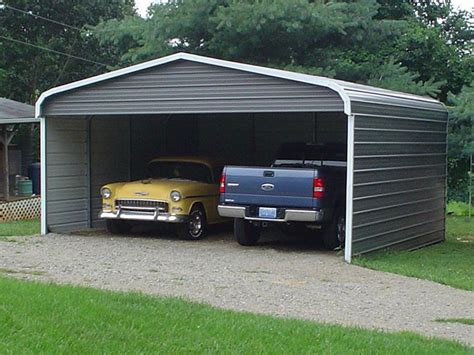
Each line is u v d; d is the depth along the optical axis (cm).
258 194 1461
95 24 3862
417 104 1655
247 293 1034
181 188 1608
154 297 920
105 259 1309
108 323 748
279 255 1423
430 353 734
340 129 2033
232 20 2225
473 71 2816
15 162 2838
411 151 1620
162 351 679
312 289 1085
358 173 1382
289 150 1712
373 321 900
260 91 1434
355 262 1338
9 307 761
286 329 789
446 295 1085
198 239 1648
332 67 2452
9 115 2342
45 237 1609
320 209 1423
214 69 1477
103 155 1847
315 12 2247
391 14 3103
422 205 1694
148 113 1545
